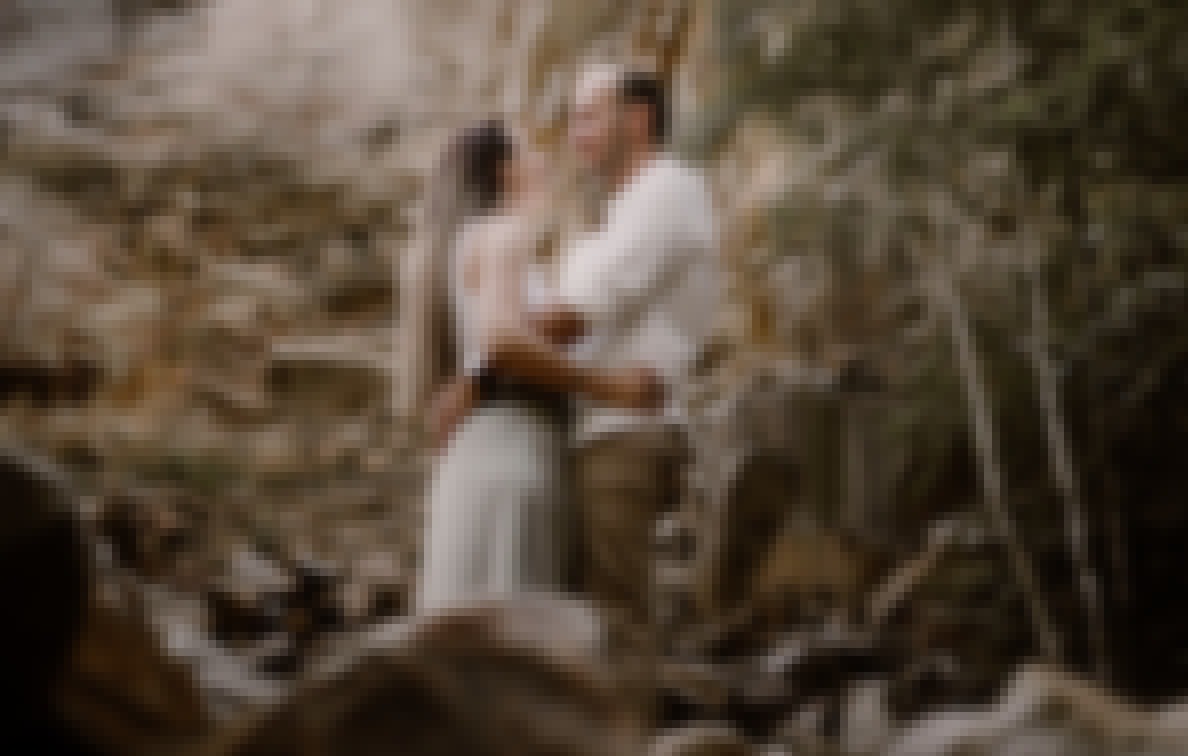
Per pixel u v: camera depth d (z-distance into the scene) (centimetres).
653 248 325
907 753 208
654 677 210
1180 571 427
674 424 315
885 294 455
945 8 442
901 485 419
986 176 444
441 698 188
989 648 402
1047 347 430
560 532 293
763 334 462
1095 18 430
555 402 299
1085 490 427
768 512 358
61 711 206
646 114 343
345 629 379
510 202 307
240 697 213
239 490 442
